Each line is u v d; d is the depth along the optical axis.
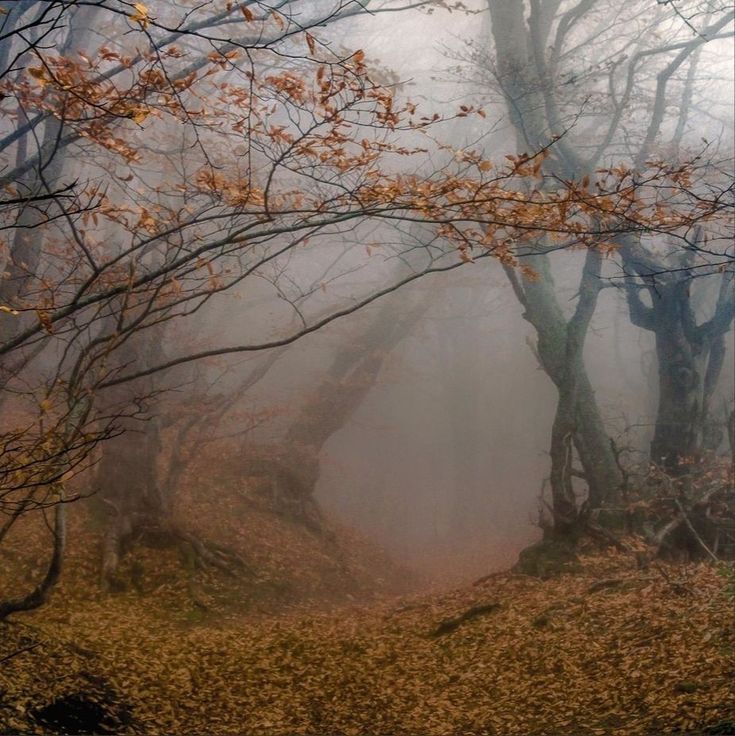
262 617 17.92
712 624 10.94
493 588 17.67
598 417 20.09
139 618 15.90
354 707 10.84
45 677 9.98
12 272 13.89
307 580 21.80
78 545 18.19
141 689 10.77
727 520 17.28
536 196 9.76
